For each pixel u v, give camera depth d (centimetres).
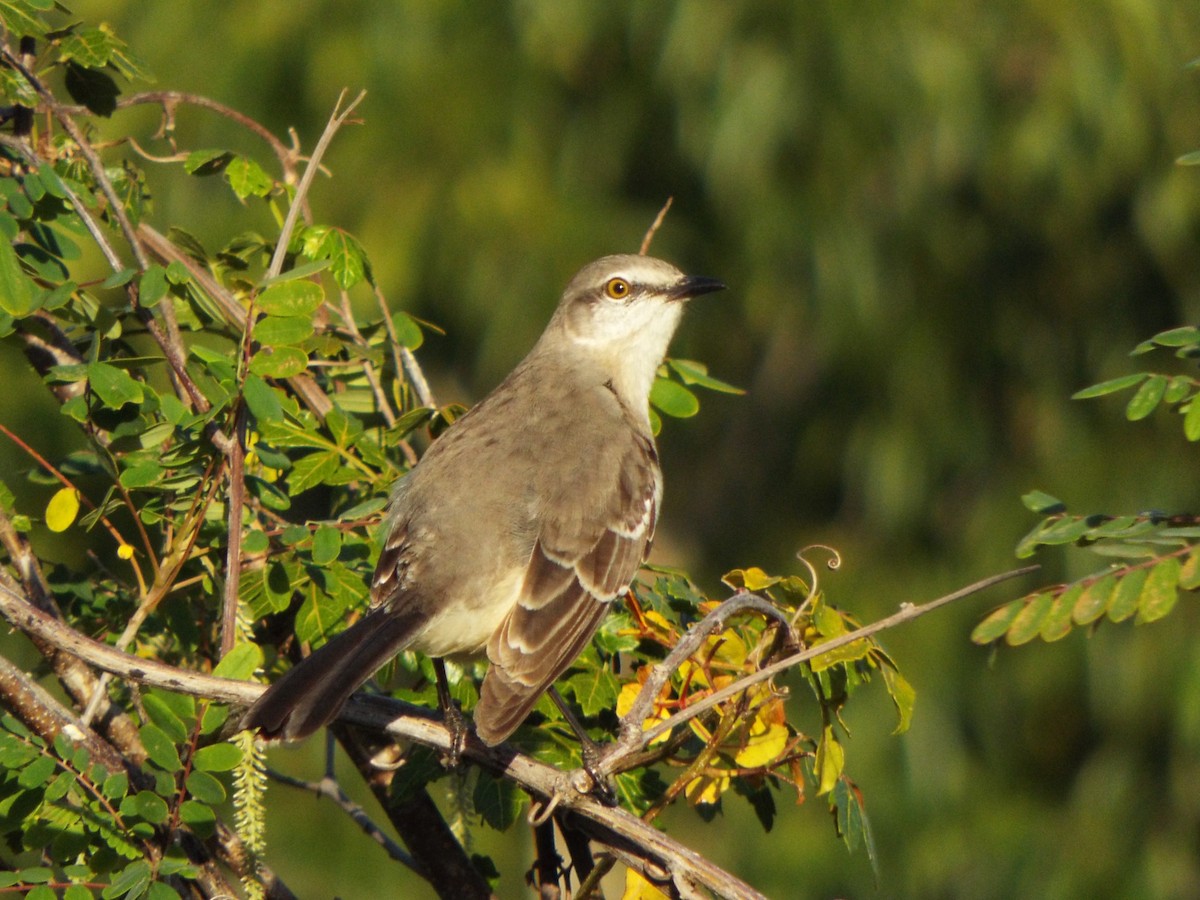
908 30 1516
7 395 1359
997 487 1650
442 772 520
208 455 490
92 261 1163
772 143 1515
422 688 618
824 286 1575
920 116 1527
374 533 580
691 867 455
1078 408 1645
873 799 1508
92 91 597
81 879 428
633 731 465
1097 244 1638
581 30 1519
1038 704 1580
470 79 1532
